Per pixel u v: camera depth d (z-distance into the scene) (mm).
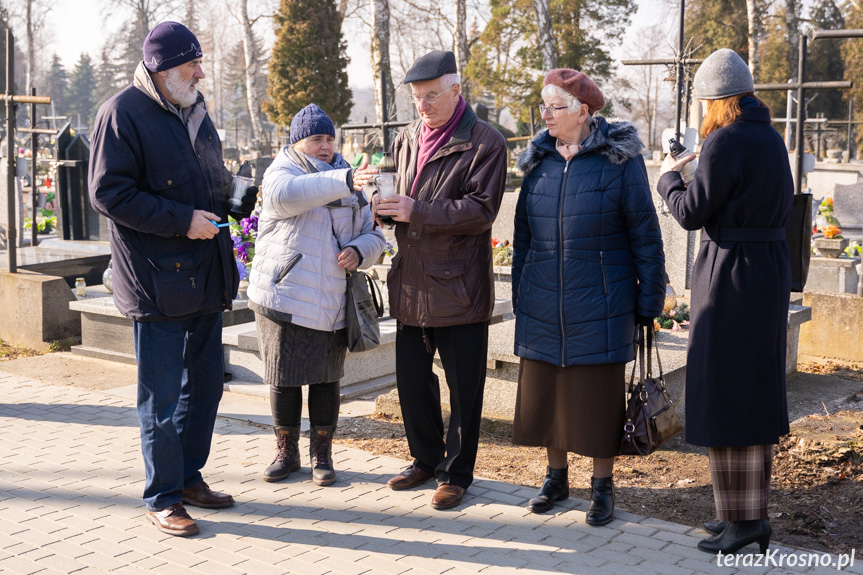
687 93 9695
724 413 3307
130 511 3863
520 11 34344
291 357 4098
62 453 4660
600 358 3627
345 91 32562
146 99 3551
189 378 3900
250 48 34969
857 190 13578
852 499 3992
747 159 3217
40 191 17547
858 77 39125
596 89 3646
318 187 3832
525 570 3271
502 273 8445
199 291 3658
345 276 4156
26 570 3262
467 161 3809
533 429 3863
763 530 3365
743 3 41969
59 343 7598
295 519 3785
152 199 3471
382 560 3361
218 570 3271
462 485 3961
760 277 3270
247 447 4820
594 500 3760
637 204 3590
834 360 6988
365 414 5562
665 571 3262
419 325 3906
